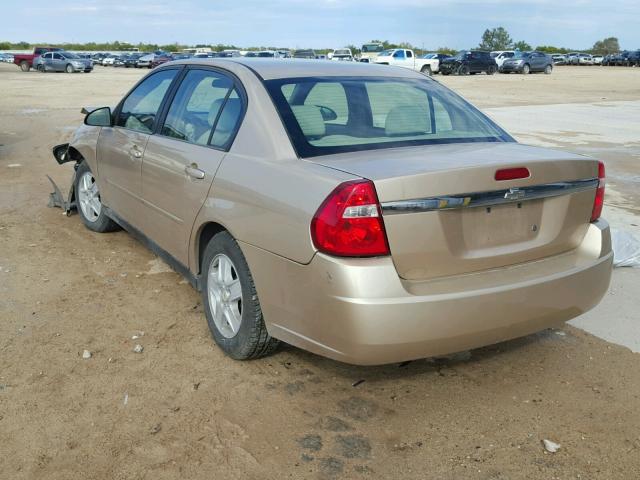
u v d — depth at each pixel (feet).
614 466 9.23
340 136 11.07
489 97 83.46
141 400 10.68
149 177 14.48
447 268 9.62
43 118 50.37
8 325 13.33
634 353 12.64
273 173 10.37
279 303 10.27
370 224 9.02
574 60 252.01
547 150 11.35
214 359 12.12
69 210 21.71
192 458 9.26
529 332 10.43
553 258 10.75
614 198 25.75
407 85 13.23
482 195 9.58
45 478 8.79
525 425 10.19
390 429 10.05
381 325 9.02
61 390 10.93
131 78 120.16
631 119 57.47
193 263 13.00
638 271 17.21
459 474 9.04
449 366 12.02
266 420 10.21
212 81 13.25
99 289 15.40
